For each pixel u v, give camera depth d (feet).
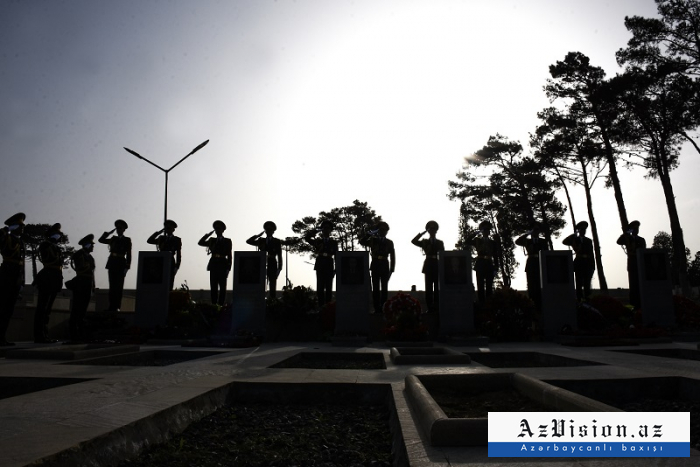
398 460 14.17
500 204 152.76
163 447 15.76
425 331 49.47
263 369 29.01
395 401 19.16
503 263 152.25
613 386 23.47
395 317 50.62
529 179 143.95
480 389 22.50
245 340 49.11
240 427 18.43
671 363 31.09
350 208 192.24
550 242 138.82
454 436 13.67
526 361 39.60
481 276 61.46
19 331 55.47
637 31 109.70
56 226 51.03
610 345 47.67
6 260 44.24
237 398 23.03
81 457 12.64
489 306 56.65
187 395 19.70
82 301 50.08
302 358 40.40
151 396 19.51
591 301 60.39
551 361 36.94
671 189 114.21
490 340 55.16
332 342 50.72
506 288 57.93
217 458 15.05
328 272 61.31
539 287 62.13
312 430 18.15
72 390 21.24
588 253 64.23
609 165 121.39
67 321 62.85
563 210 148.46
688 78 105.60
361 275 54.08
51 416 16.08
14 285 44.42
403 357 32.91
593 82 120.26
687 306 59.67
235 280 55.77
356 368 33.30
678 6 105.40
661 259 58.49
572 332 52.70
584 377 24.17
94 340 48.91
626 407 22.15
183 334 54.29
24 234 46.34
